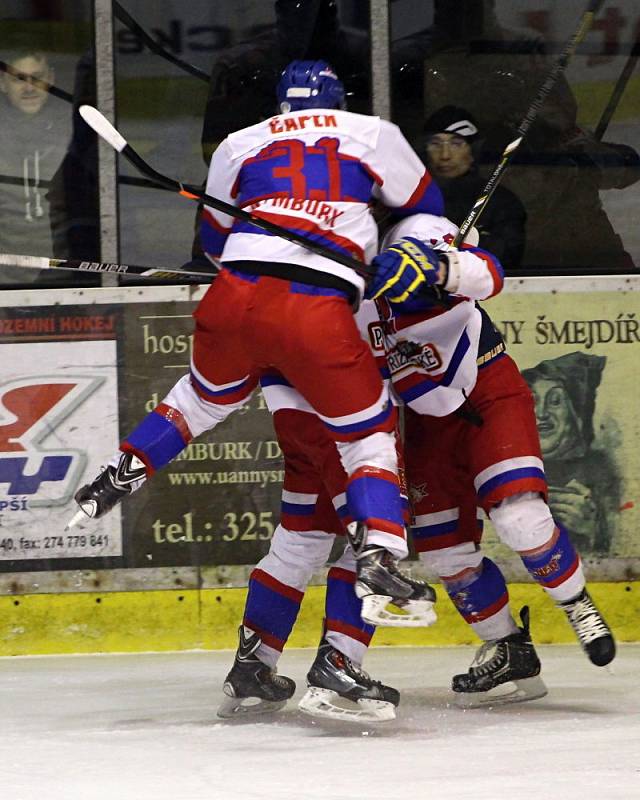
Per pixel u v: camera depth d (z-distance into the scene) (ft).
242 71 65.51
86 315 63.57
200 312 43.93
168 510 62.95
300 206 43.24
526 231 65.62
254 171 44.34
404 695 51.57
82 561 62.95
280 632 47.47
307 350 42.01
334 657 44.29
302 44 65.41
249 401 62.90
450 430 48.26
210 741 42.86
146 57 65.36
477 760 38.50
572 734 42.78
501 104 65.51
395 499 42.68
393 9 65.16
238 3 65.31
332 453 44.78
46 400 63.36
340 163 43.80
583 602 47.98
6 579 62.90
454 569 49.08
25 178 65.57
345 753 40.22
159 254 65.51
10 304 63.52
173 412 45.96
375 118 44.52
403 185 44.91
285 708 49.29
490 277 44.70
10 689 53.93
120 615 63.05
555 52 65.31
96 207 65.51
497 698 48.96
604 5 64.90
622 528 63.31
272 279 42.45
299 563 47.52
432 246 44.88
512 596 62.95
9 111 65.31
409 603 42.24
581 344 63.46
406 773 36.78
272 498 63.00
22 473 63.21
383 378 47.21
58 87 65.41
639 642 63.16
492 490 47.01
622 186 65.57
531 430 47.65
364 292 43.96
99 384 63.41
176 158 65.87
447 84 65.46
